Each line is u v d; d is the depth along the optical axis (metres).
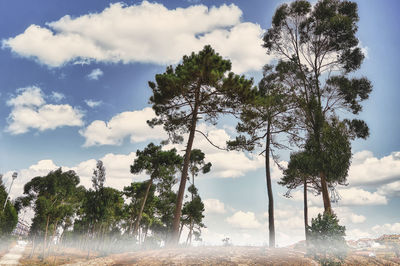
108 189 26.03
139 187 37.88
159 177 35.38
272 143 22.66
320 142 19.19
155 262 11.24
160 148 34.09
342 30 21.33
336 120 19.80
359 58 22.22
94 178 25.78
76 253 26.64
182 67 20.42
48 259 22.56
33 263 20.39
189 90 19.86
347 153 17.91
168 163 33.59
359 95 22.03
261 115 21.97
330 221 11.27
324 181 18.97
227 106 20.44
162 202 40.34
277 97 21.30
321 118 19.77
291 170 23.50
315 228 11.29
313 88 22.66
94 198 25.47
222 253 12.44
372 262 12.44
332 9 22.97
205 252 12.70
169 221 39.19
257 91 19.77
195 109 20.08
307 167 19.91
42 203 28.28
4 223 30.70
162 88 19.83
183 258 11.64
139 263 11.32
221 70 19.09
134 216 39.94
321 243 10.92
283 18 24.17
